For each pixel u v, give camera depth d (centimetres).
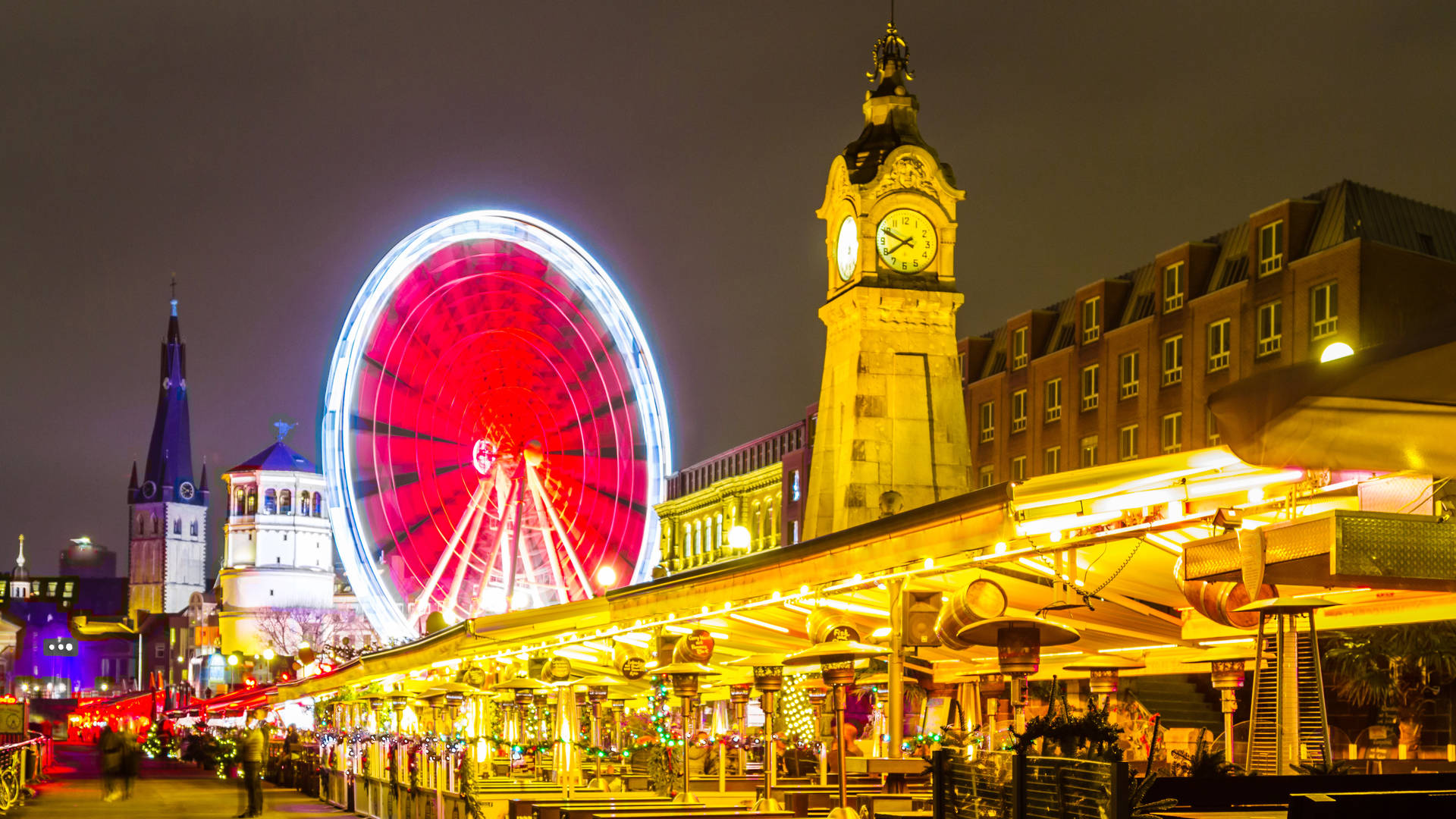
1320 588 1606
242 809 3894
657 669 2447
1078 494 1428
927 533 1638
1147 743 2059
